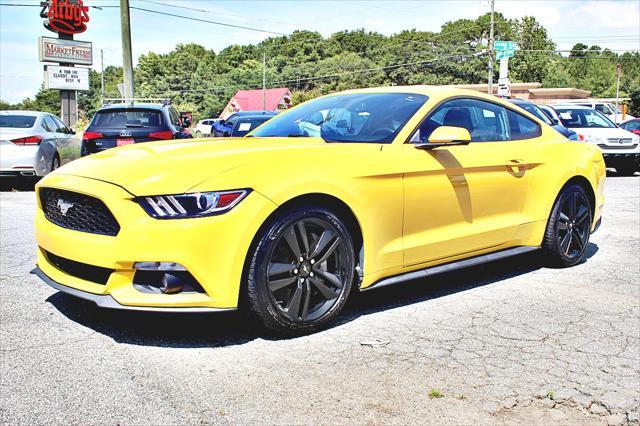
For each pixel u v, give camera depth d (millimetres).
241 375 2826
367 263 3537
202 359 2992
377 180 3523
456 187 3965
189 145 3605
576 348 3256
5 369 2840
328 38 118812
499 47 34219
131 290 3006
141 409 2496
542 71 94438
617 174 14742
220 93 105688
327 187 3285
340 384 2758
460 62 90875
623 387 2803
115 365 2902
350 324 3555
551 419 2502
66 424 2371
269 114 15766
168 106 10992
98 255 3012
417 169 3711
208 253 2963
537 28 94125
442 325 3568
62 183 3266
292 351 3119
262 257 3098
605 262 5246
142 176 3047
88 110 101812
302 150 3393
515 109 4703
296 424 2410
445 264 4047
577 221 5012
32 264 4805
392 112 4004
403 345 3242
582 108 15164
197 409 2506
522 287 4414
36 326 3391
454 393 2701
